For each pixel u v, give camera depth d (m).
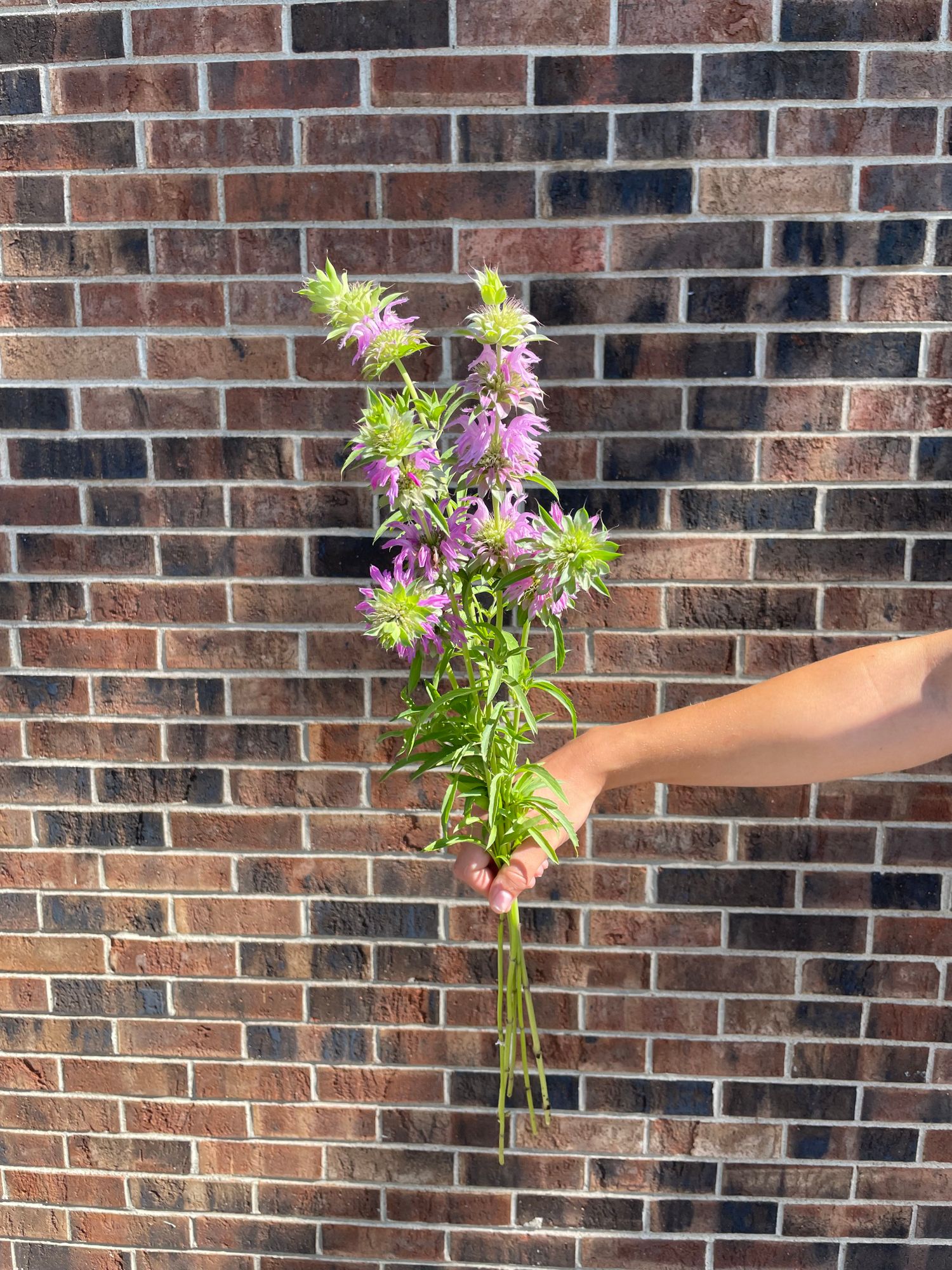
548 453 1.41
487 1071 1.55
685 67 1.32
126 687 1.50
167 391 1.43
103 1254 1.62
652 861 1.49
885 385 1.38
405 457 1.05
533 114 1.34
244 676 1.48
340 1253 1.61
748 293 1.37
